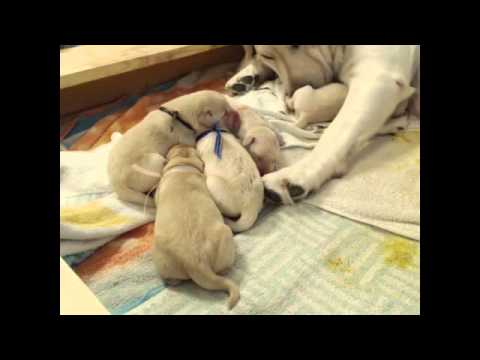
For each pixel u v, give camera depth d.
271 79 2.08
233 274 1.10
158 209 1.13
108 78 2.05
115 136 1.68
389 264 1.12
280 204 1.33
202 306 1.02
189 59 2.33
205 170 1.29
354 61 1.63
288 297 1.03
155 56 1.92
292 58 1.71
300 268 1.11
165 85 2.24
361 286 1.06
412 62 1.61
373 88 1.47
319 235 1.22
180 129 1.43
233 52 2.51
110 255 1.20
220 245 1.04
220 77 2.31
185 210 1.06
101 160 1.56
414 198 1.30
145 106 1.99
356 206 1.28
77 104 2.01
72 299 0.80
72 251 1.17
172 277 1.06
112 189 1.41
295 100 1.71
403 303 1.01
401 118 1.69
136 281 1.12
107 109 2.03
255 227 1.25
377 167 1.45
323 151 1.39
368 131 1.45
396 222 1.24
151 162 1.30
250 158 1.33
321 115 1.70
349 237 1.21
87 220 1.26
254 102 1.87
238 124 1.53
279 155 1.48
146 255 1.19
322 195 1.34
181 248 1.02
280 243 1.19
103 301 1.05
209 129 1.46
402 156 1.51
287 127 1.68
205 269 1.01
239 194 1.22
